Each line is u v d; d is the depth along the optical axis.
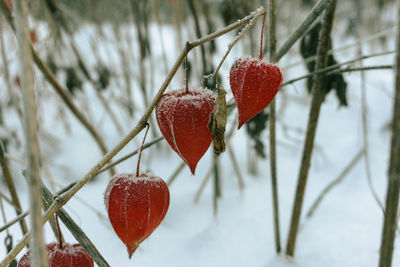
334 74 0.59
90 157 1.14
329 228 0.75
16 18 0.35
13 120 1.26
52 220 0.50
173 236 0.77
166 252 0.71
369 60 1.83
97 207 0.88
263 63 0.41
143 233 0.41
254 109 0.41
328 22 0.56
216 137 0.40
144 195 0.41
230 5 0.81
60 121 1.34
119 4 1.25
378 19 1.78
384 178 0.96
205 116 0.41
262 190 0.95
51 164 1.05
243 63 0.42
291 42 0.53
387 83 1.56
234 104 0.55
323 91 0.58
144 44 1.00
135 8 0.98
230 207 0.87
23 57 0.35
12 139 1.06
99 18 1.26
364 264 0.64
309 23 0.51
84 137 1.25
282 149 1.19
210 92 0.42
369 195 0.88
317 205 0.80
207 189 0.97
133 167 1.11
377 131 1.22
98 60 1.10
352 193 0.90
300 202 0.63
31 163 0.35
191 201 0.91
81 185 0.42
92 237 0.76
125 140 0.42
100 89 1.11
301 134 1.26
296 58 1.49
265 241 0.74
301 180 0.62
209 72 0.78
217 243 0.73
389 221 0.46
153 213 0.41
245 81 0.41
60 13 0.91
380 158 1.06
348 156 1.10
